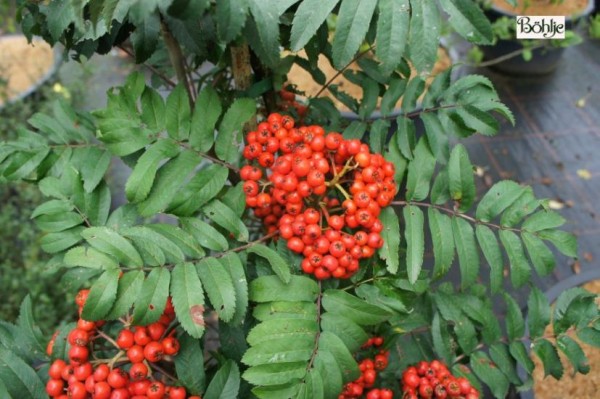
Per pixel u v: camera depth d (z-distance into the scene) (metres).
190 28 0.40
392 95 0.48
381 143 0.48
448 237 0.44
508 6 1.24
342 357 0.39
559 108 1.18
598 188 1.03
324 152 0.43
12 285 0.80
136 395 0.40
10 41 1.37
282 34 0.46
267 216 0.48
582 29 1.36
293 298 0.40
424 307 0.54
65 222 0.45
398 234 0.43
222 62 0.54
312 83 1.08
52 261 0.47
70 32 0.43
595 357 0.71
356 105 0.56
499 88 1.23
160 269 0.39
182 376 0.42
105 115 0.43
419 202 0.45
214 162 0.44
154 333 0.41
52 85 1.14
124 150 0.42
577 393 0.68
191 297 0.38
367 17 0.37
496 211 0.45
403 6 0.37
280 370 0.37
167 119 0.43
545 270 0.45
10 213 0.89
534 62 1.20
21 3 0.44
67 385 0.41
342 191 0.42
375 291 0.44
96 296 0.37
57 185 0.46
